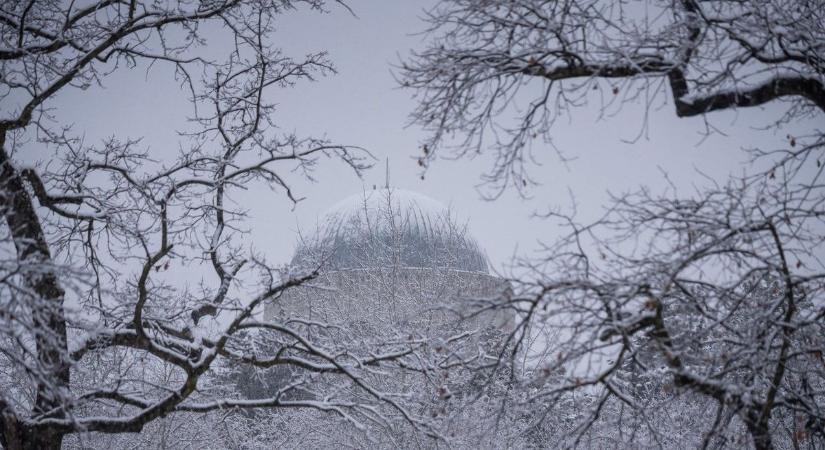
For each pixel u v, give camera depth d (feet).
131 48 49.44
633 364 32.73
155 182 51.37
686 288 30.91
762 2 28.71
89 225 48.06
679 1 28.66
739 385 28.12
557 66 28.14
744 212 26.76
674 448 40.11
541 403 35.24
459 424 46.11
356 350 54.29
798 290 29.89
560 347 27.71
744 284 31.58
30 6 42.32
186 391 40.83
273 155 51.83
